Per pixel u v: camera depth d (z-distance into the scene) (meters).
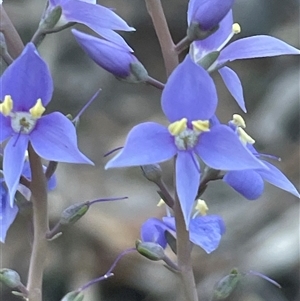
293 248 0.20
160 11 0.12
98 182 0.23
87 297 0.20
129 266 0.20
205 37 0.11
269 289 0.20
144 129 0.11
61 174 0.22
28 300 0.12
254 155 0.12
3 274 0.12
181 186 0.11
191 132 0.11
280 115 0.25
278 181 0.12
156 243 0.12
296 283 0.20
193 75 0.11
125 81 0.12
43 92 0.11
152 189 0.23
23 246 0.21
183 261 0.12
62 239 0.21
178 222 0.12
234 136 0.11
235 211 0.22
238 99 0.12
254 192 0.12
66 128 0.11
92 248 0.21
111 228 0.21
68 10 0.12
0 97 0.11
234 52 0.12
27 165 0.12
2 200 0.12
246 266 0.20
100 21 0.12
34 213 0.12
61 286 0.20
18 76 0.11
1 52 0.11
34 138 0.11
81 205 0.12
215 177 0.12
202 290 0.20
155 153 0.11
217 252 0.21
